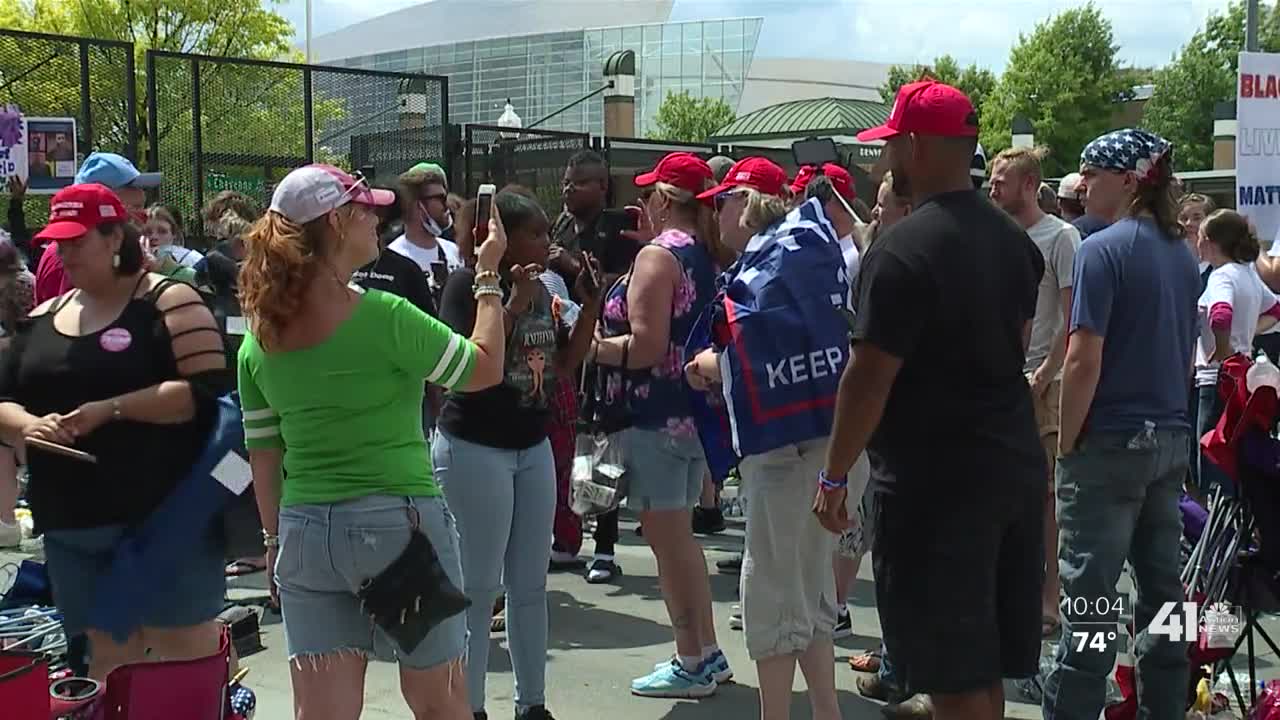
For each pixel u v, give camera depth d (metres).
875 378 3.02
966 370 3.05
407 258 5.46
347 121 12.36
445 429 4.05
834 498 3.14
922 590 3.09
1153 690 4.00
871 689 4.82
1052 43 37.50
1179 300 3.84
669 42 52.44
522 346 4.06
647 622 5.90
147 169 10.99
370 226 3.06
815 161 8.45
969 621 3.07
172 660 3.53
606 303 4.86
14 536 6.83
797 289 3.78
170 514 3.62
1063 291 5.13
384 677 5.04
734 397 3.78
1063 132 37.38
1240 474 4.23
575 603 6.25
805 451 3.86
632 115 28.11
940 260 3.00
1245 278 7.14
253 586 6.36
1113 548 3.82
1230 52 39.62
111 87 11.19
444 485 4.04
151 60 10.73
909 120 3.16
